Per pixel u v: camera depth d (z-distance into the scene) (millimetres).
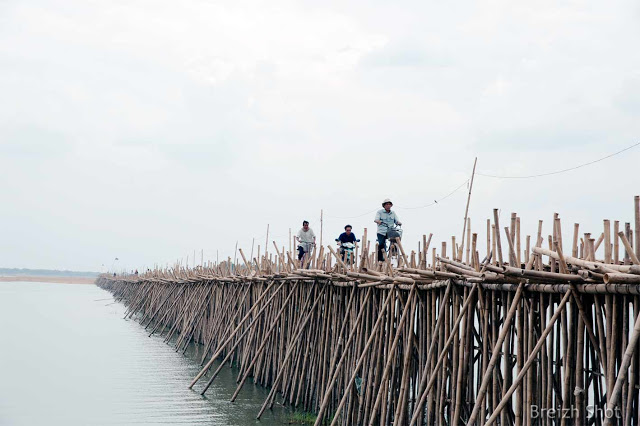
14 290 117375
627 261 10078
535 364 11461
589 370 10867
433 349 14234
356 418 18844
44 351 35562
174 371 29703
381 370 17109
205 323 37594
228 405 22484
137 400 23219
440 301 14875
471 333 13016
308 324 22422
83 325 52125
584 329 11078
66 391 24719
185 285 45594
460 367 12977
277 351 25219
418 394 14414
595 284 9859
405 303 16531
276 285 26219
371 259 17891
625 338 9719
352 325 18922
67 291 123375
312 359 21547
